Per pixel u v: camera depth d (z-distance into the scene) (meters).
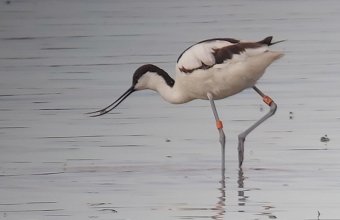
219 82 15.30
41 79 21.50
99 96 19.88
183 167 14.92
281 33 25.31
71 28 26.73
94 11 28.94
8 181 14.30
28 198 13.45
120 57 23.28
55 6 29.77
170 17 27.84
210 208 12.85
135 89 16.41
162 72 16.12
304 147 15.77
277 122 17.42
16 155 15.73
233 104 19.00
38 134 17.06
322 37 24.83
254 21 26.97
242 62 14.98
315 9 28.66
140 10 28.98
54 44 25.02
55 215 12.67
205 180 14.20
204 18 27.52
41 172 14.75
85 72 22.03
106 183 14.13
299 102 18.78
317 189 13.55
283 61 22.41
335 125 17.03
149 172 14.66
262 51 14.87
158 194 13.55
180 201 13.20
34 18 28.06
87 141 16.53
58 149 16.05
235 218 12.37
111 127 17.47
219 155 15.61
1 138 16.78
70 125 17.67
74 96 19.94
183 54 15.60
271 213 12.55
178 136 16.80
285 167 14.74
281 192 13.47
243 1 30.23
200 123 17.67
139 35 25.59
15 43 25.25
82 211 12.81
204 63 15.27
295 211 12.60
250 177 14.30
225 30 25.70
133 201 13.23
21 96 20.02
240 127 17.25
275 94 19.50
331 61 22.28
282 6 29.33
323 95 19.28
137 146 16.17
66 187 13.96
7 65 22.98
